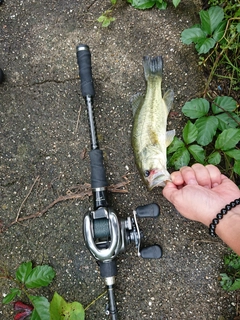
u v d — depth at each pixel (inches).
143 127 16.0
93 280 16.8
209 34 16.8
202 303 16.7
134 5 17.7
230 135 15.7
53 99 17.7
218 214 13.7
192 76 17.7
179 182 15.4
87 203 17.2
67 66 17.8
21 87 17.7
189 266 16.9
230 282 16.5
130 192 17.1
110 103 17.6
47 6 18.2
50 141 17.5
